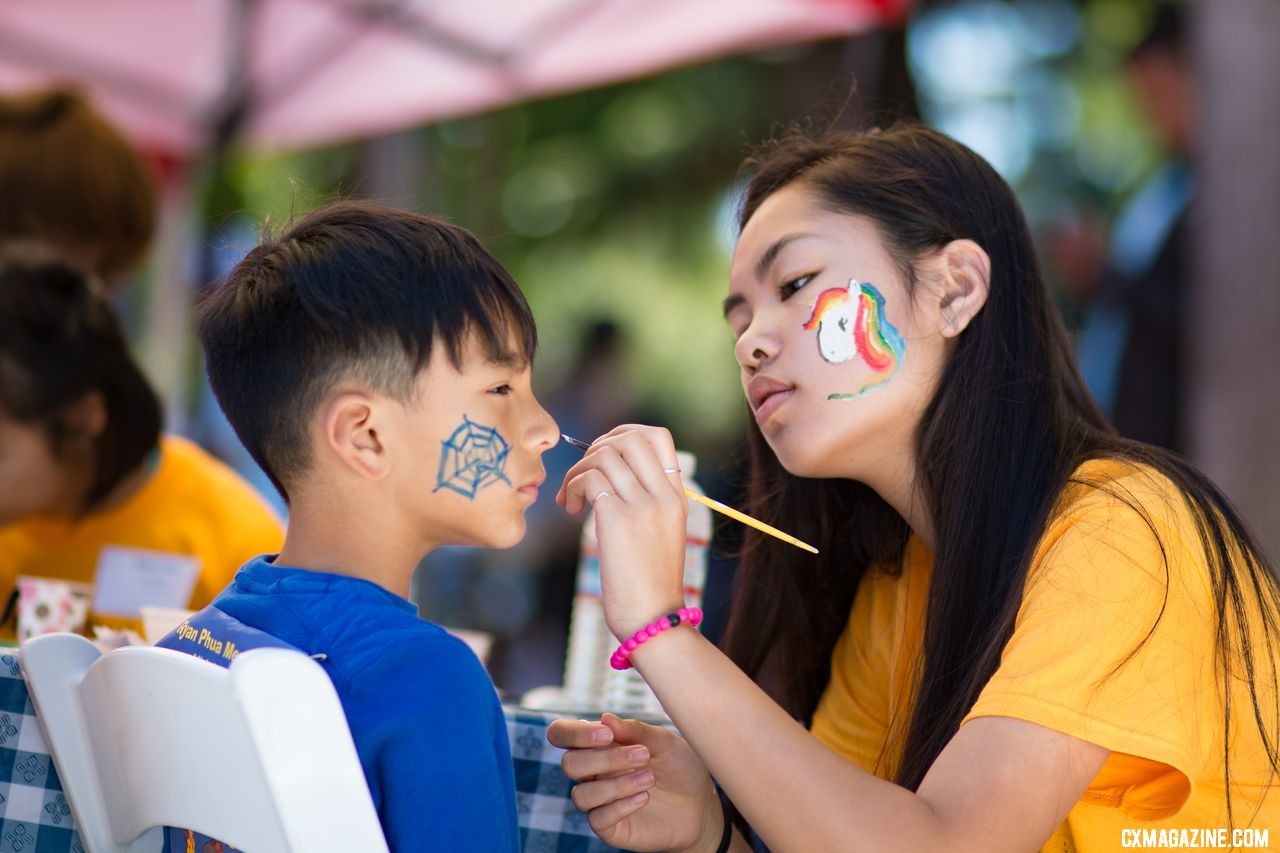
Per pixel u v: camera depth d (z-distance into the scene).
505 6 6.61
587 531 3.21
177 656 1.69
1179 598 2.17
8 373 3.42
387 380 1.95
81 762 2.00
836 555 2.89
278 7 6.95
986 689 2.11
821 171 2.65
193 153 7.96
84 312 3.57
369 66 7.25
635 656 2.09
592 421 9.55
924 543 2.65
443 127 12.97
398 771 1.81
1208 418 5.70
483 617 9.95
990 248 2.59
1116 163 12.44
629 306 13.87
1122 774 2.23
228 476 4.04
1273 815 2.29
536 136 13.78
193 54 7.34
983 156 2.75
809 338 2.53
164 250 8.13
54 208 4.67
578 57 6.86
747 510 2.99
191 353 8.61
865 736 2.77
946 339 2.54
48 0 6.85
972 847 1.94
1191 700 2.14
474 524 2.03
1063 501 2.35
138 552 3.26
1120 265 6.24
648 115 13.62
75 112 4.80
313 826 1.59
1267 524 5.57
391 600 1.93
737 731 2.01
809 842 1.96
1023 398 2.50
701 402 13.43
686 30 6.46
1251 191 5.62
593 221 14.20
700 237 13.91
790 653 2.94
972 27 12.53
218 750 1.65
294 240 2.09
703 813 2.37
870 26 6.12
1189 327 5.77
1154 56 6.11
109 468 3.65
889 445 2.56
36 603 3.08
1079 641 2.10
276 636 1.89
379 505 2.00
